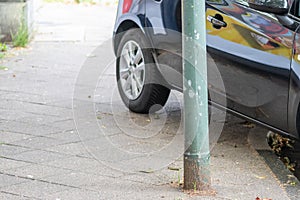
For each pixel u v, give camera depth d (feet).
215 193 18.66
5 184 19.13
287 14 20.47
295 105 19.67
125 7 27.48
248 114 21.77
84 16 59.88
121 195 18.43
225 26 21.99
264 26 20.80
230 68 21.77
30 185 19.10
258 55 20.72
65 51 40.98
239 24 21.53
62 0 73.56
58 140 23.43
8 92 30.40
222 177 20.12
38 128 24.79
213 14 22.50
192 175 18.63
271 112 20.68
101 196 18.35
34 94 30.09
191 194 18.48
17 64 36.86
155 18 25.22
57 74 34.45
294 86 19.61
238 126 25.76
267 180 20.02
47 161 21.21
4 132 24.20
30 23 45.03
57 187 18.99
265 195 18.74
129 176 20.04
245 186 19.40
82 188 18.94
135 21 26.37
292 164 22.77
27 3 43.47
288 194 18.93
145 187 19.08
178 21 23.95
